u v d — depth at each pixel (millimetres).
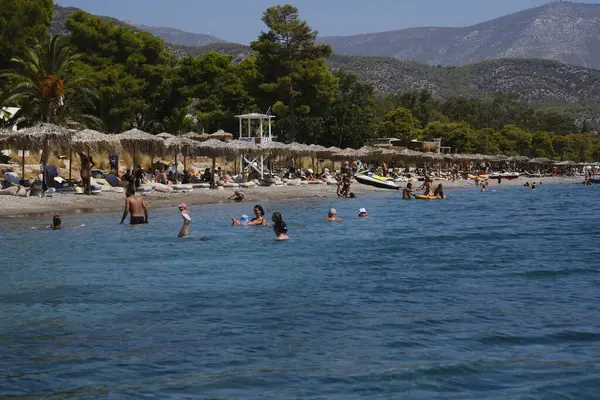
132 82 72938
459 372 7781
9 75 49625
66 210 30172
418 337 9242
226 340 9102
